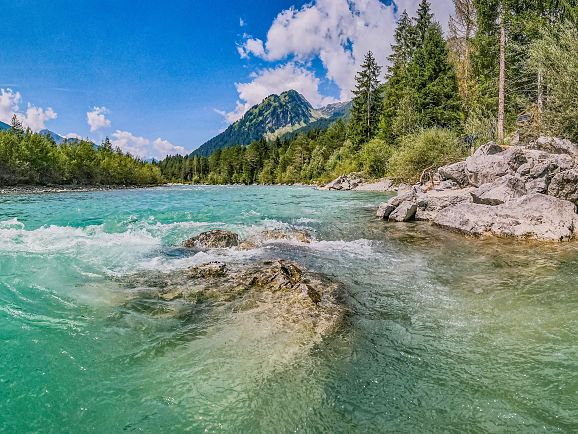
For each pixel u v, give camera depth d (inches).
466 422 129.8
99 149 3080.7
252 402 139.7
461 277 292.4
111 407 135.0
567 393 144.3
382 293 258.7
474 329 201.5
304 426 127.6
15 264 305.7
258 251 377.4
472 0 1320.1
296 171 3366.1
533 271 301.1
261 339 187.0
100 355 169.3
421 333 197.6
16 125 2500.0
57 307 221.5
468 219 469.1
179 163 5723.4
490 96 1257.4
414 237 452.1
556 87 693.3
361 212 689.6
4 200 1037.8
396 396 144.3
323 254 369.1
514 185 486.3
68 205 839.7
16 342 177.8
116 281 271.3
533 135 775.1
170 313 215.9
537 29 1023.0
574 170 481.1
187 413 132.9
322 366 165.0
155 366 161.6
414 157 1115.3
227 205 831.7
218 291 250.4
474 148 1055.6
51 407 134.0
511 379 154.3
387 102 1883.6
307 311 219.5
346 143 2346.2
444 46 1533.0
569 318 211.6
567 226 413.7
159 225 517.3
